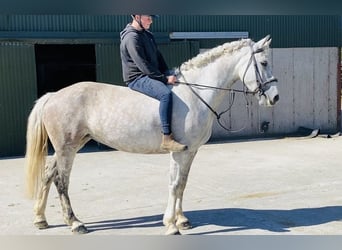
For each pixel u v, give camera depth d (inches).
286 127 491.2
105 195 246.8
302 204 224.7
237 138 467.8
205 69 179.0
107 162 346.6
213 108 180.1
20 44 387.2
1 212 216.1
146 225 193.2
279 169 311.9
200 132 176.9
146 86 173.8
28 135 185.5
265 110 478.9
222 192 250.5
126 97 178.1
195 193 248.5
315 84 500.4
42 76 545.3
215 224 193.6
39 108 184.5
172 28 434.0
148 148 178.9
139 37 172.1
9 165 345.1
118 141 178.5
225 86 181.3
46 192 189.8
